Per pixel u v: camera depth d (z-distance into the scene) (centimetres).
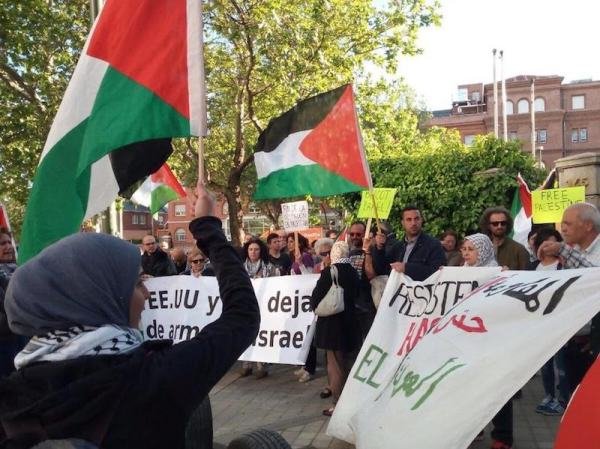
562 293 251
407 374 276
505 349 246
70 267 161
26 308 160
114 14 385
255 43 1551
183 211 5044
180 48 375
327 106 646
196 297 786
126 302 168
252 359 754
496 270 398
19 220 2122
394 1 1645
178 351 168
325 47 1568
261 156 679
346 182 634
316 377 852
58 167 374
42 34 1355
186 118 371
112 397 155
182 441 165
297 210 1216
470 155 1289
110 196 388
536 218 837
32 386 159
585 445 206
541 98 6750
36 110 1450
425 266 584
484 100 7294
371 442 260
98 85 383
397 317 434
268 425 636
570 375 423
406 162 1355
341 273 654
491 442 546
